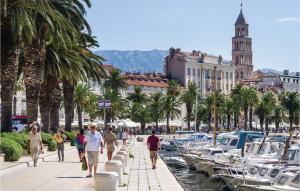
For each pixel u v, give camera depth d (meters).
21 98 101.44
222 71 182.75
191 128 151.62
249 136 48.41
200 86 173.75
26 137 36.38
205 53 178.62
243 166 34.56
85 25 49.16
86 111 104.31
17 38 34.97
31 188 20.39
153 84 162.62
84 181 22.86
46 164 32.25
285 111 165.75
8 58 36.41
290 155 32.28
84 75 49.50
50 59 45.88
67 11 43.31
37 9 34.94
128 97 139.75
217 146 52.56
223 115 146.12
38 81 43.78
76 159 37.47
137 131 130.38
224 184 36.50
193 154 50.94
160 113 134.50
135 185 23.73
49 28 37.25
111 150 30.70
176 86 151.62
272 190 25.59
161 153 72.94
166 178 27.17
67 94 61.34
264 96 158.12
